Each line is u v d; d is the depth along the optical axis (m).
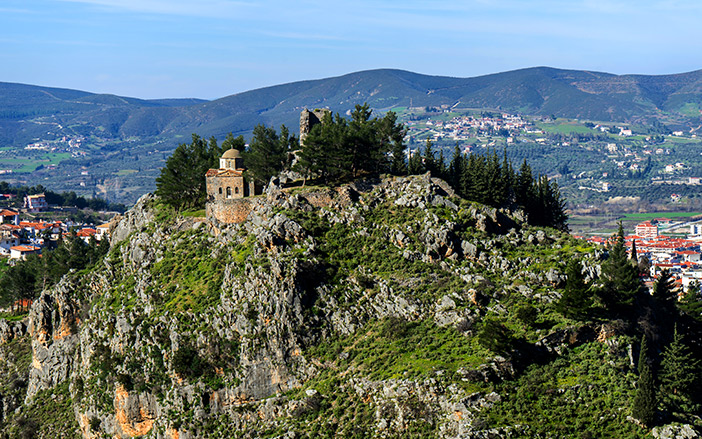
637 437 112.38
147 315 161.88
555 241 163.75
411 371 128.88
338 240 161.12
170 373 150.00
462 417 117.06
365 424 126.31
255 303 147.38
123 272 183.12
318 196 169.88
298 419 133.88
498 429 113.81
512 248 159.38
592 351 129.00
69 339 186.62
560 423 115.25
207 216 176.38
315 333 146.38
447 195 173.12
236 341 146.50
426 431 119.56
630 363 126.69
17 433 175.50
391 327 142.50
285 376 142.88
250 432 137.00
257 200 171.75
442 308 143.12
